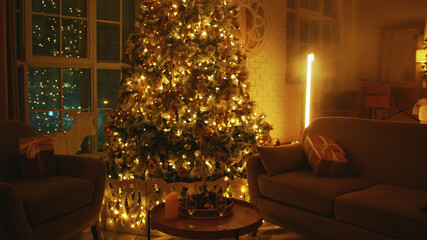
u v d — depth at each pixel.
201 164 3.02
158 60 3.09
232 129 3.13
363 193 2.45
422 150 2.63
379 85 7.25
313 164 2.91
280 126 6.32
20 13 3.68
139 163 3.01
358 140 2.97
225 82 2.99
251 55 5.75
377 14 8.47
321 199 2.49
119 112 3.16
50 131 3.96
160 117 2.98
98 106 4.31
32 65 3.76
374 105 7.32
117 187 2.98
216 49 3.06
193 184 2.96
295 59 6.94
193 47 2.91
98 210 2.78
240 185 3.17
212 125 3.03
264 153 2.96
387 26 8.37
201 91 2.87
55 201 2.40
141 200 2.93
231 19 3.26
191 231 2.06
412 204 2.20
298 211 2.65
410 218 2.05
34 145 2.73
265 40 5.95
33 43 3.79
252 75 5.79
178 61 2.94
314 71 7.35
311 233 2.58
